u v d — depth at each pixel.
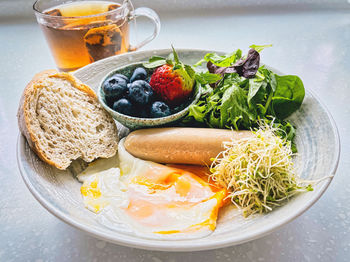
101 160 0.22
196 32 0.39
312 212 0.18
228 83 0.23
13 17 0.43
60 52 0.28
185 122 0.23
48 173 0.20
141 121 0.22
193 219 0.17
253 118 0.22
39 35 0.40
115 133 0.23
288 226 0.18
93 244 0.17
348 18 0.42
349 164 0.22
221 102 0.23
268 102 0.23
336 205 0.19
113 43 0.28
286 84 0.23
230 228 0.17
